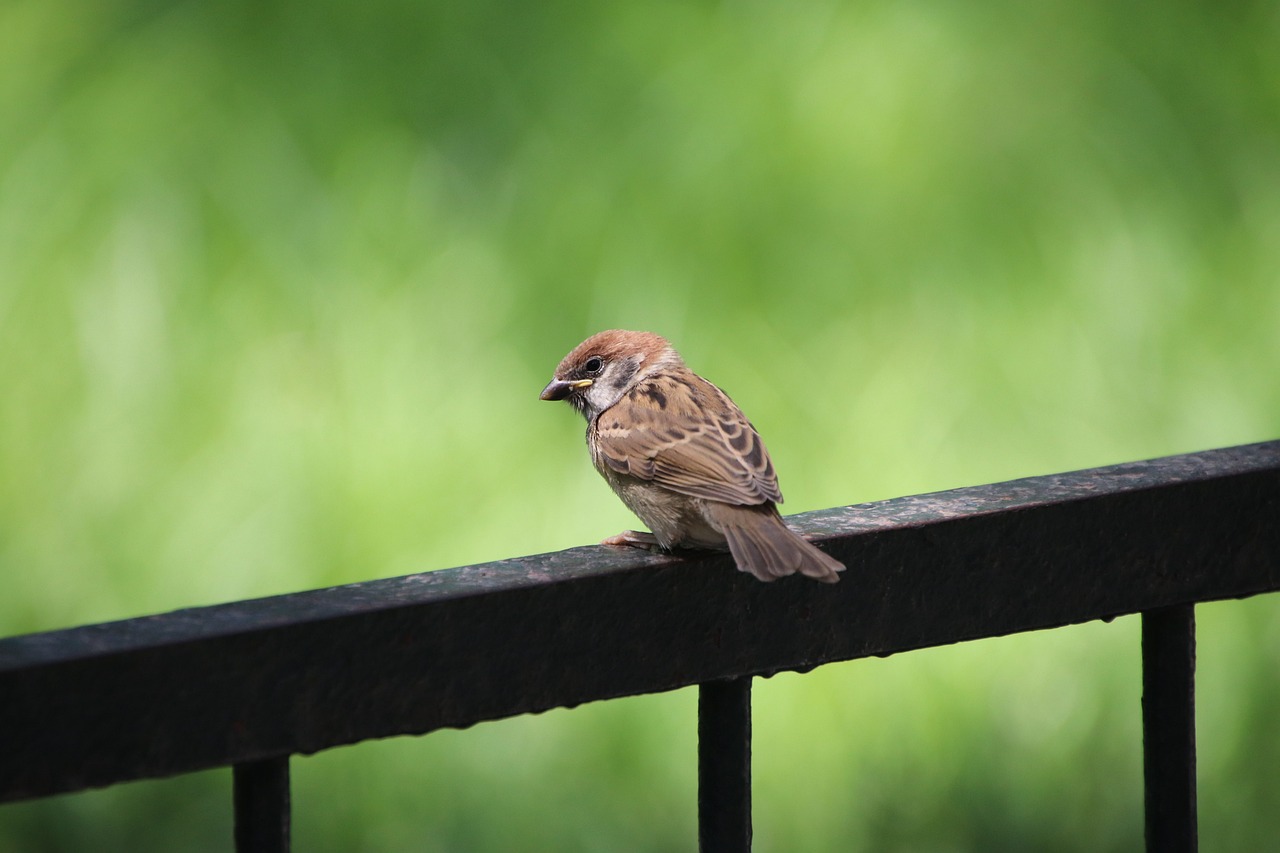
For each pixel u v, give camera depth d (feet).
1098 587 14.33
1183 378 38.01
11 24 43.62
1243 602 34.45
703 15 43.50
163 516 36.01
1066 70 42.52
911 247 39.32
